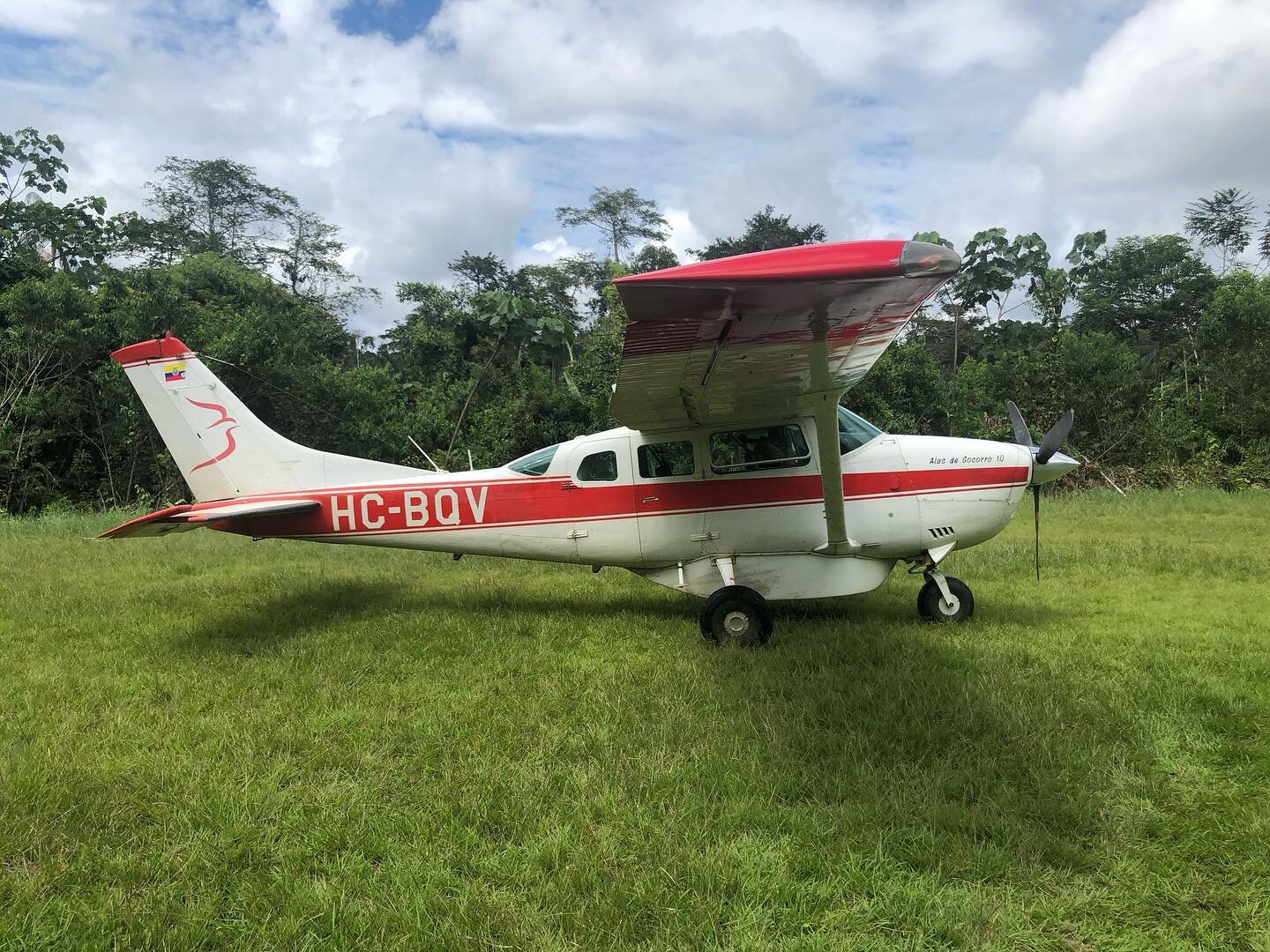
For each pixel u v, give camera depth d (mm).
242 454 6414
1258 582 7152
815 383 4668
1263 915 2326
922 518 5809
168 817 2961
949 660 4625
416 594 7133
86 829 2844
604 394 17875
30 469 17750
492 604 6695
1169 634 5285
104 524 12758
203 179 38688
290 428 19047
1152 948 2199
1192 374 23844
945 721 3652
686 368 4535
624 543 6059
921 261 3223
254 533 6395
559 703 4105
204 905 2404
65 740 3645
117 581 7805
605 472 6078
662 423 5836
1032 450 6086
